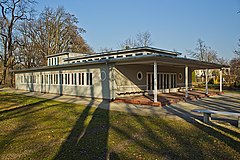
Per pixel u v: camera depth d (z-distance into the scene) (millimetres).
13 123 7445
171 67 20234
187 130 6180
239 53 24688
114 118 8148
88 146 4844
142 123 7223
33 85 23844
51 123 7367
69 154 4348
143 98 13875
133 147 4738
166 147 4719
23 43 37656
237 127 6480
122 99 13266
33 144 5031
